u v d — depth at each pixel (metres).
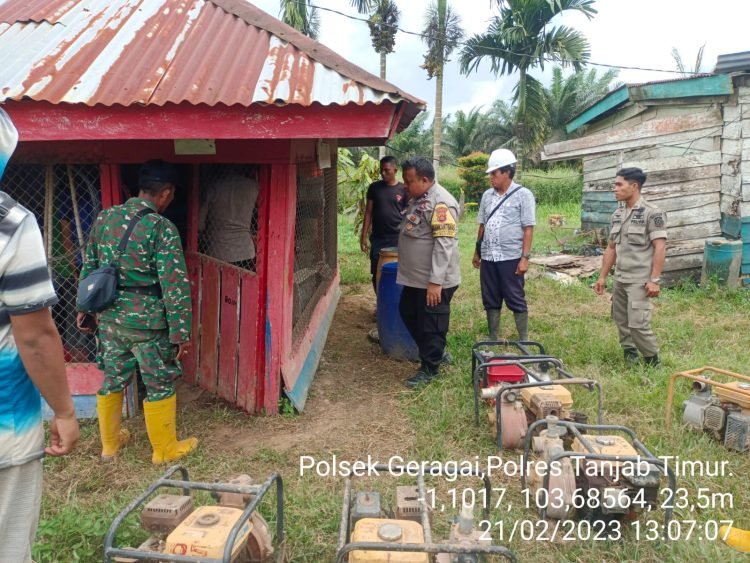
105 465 3.80
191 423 4.39
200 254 4.71
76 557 2.74
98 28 4.40
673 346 6.20
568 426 3.38
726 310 7.74
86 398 4.48
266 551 2.63
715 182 9.14
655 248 5.09
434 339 5.12
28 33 4.29
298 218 5.23
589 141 10.66
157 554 2.19
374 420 4.51
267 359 4.47
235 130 3.50
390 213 7.02
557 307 7.86
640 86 10.10
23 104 3.43
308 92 3.49
